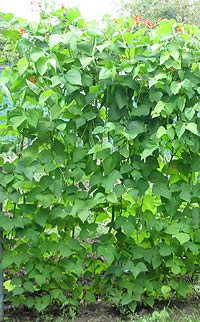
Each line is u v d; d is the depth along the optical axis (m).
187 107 3.22
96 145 3.07
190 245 3.36
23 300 3.29
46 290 3.32
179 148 3.36
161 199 3.36
